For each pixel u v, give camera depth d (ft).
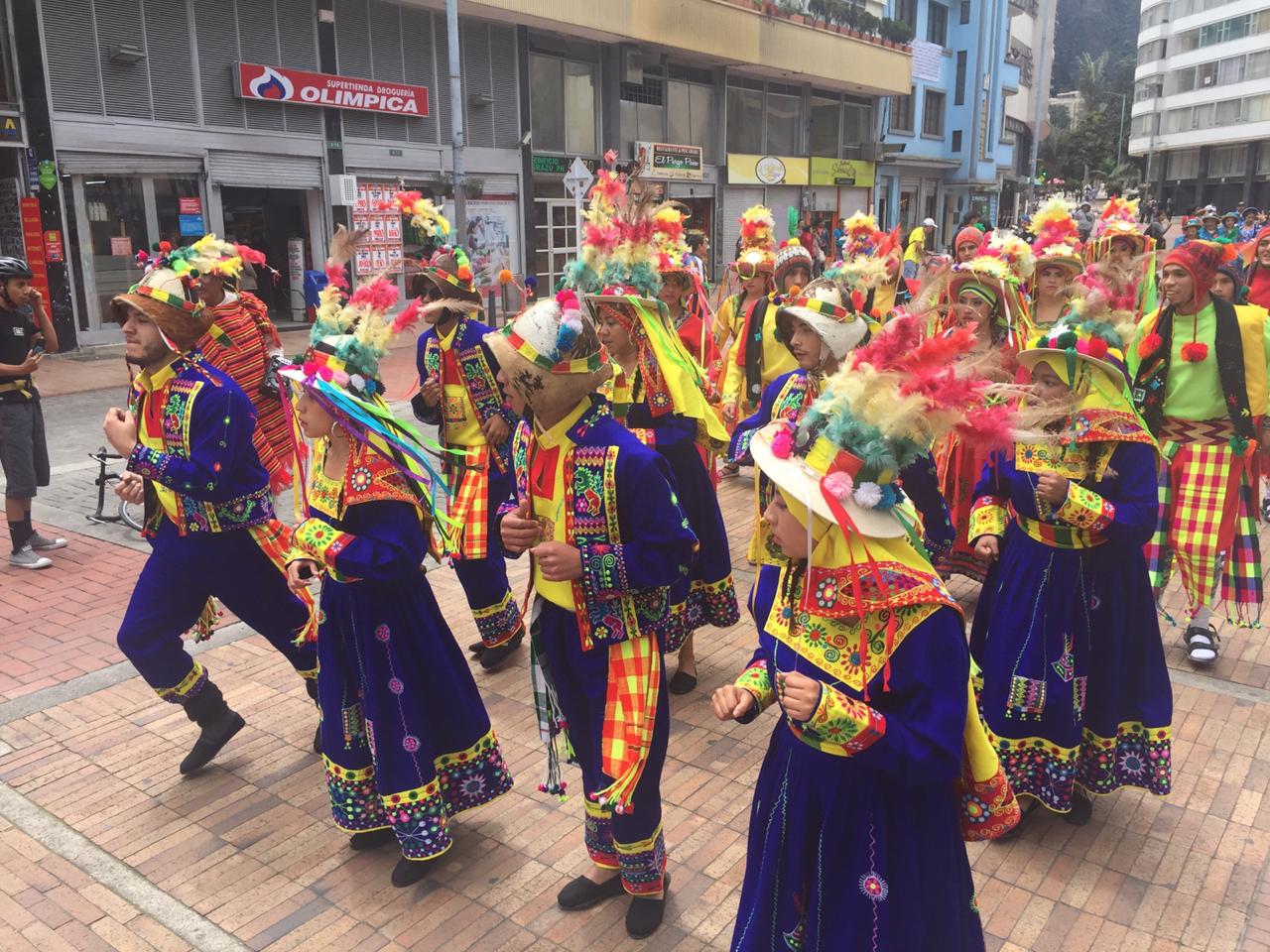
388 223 62.03
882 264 15.97
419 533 10.19
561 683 9.60
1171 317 15.40
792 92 99.25
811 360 12.67
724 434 14.99
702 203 90.48
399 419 10.55
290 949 9.65
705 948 9.64
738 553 21.45
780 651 7.22
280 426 16.62
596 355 8.68
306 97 55.57
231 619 17.71
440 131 64.69
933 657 6.57
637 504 8.79
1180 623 17.66
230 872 10.83
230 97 52.85
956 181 136.98
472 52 65.92
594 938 9.80
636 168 14.85
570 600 9.09
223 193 58.49
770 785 7.45
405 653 10.35
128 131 48.57
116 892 10.46
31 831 11.51
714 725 14.08
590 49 75.15
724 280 24.50
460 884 10.65
